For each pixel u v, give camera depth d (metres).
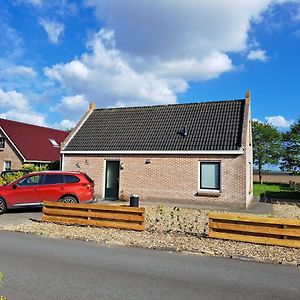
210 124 20.92
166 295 5.64
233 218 10.08
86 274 6.70
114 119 24.41
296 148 46.97
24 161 30.69
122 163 21.34
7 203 14.91
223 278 6.68
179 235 10.65
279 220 9.57
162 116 23.11
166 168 20.19
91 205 12.07
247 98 21.56
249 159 22.12
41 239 10.09
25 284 6.01
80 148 22.69
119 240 10.00
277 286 6.24
